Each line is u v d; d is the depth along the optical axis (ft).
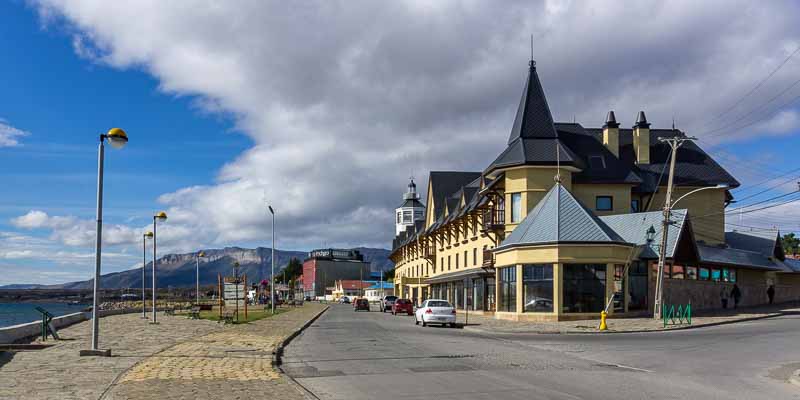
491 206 156.87
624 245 119.96
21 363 47.65
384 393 36.86
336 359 55.77
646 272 127.54
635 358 58.18
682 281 134.72
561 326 104.17
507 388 38.73
